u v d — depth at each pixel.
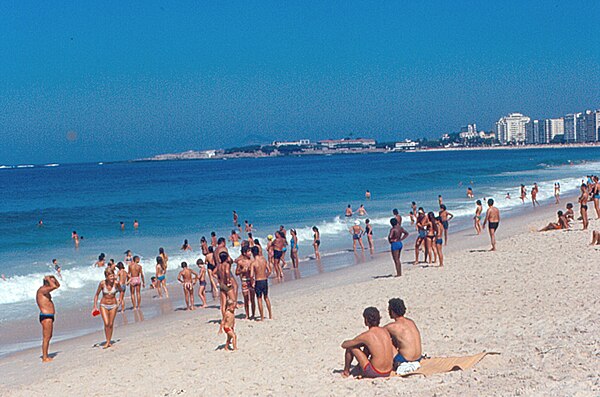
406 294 16.17
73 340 15.75
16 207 63.12
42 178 149.00
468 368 8.57
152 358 12.44
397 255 19.67
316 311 15.46
